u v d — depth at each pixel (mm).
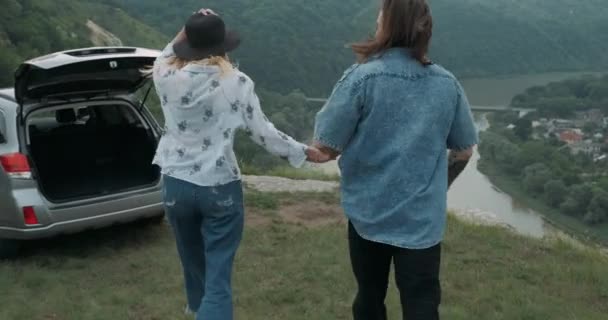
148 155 5711
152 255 5414
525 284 4914
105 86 5484
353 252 2740
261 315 4188
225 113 2832
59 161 5773
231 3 99375
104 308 4246
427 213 2516
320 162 2818
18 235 5109
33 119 6137
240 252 5488
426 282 2520
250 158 13078
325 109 2619
